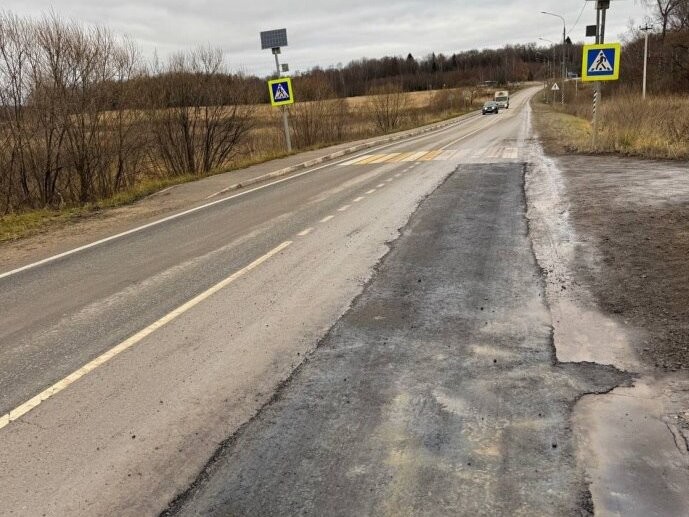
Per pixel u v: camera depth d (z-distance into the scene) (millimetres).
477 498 2713
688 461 2916
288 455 3143
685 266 5754
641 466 2895
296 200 11672
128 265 7418
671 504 2617
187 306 5629
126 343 4809
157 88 18578
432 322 4871
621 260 6141
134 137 16984
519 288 5574
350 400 3688
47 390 4059
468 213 9195
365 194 11805
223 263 7145
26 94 14070
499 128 32281
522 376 3873
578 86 78938
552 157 15930
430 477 2885
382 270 6406
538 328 4625
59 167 14781
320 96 31328
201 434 3398
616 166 13148
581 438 3150
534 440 3154
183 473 3043
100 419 3633
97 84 15289
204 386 3986
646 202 8938
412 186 12469
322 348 4488
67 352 4711
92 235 9734
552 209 9078
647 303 4934
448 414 3457
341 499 2768
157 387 4012
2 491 2971
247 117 21188
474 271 6184
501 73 159875
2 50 13633
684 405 3416
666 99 26547
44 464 3188
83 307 5832
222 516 2705
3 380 4266
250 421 3512
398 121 41844
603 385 3701
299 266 6777
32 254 8578
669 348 4113
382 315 5094
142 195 14125
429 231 8125
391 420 3426
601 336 4402
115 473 3076
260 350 4520
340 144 26547
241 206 11469
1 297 6434
